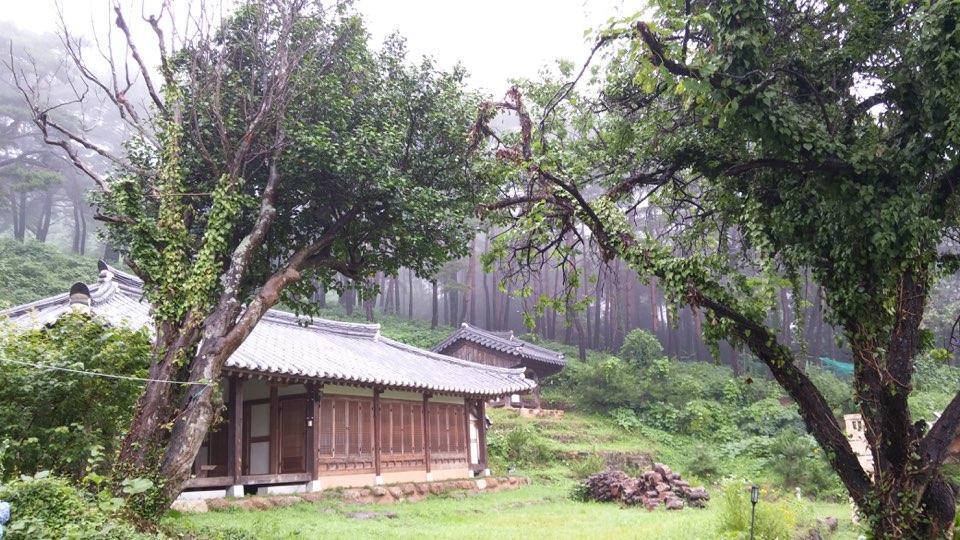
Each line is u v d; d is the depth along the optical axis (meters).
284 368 16.20
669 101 8.99
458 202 11.50
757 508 12.15
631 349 40.31
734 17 7.00
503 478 24.00
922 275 7.04
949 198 7.26
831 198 7.27
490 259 9.71
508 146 10.19
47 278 38.16
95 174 10.16
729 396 37.66
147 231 9.51
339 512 16.14
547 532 14.12
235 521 13.12
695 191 11.20
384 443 20.69
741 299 7.97
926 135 6.98
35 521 6.74
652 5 7.31
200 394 9.02
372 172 10.38
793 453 26.55
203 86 10.74
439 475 22.66
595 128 9.86
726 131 8.05
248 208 10.96
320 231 11.75
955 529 6.71
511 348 35.78
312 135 10.32
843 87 7.79
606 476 21.62
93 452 8.12
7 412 8.27
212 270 9.59
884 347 6.91
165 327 9.45
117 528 7.30
